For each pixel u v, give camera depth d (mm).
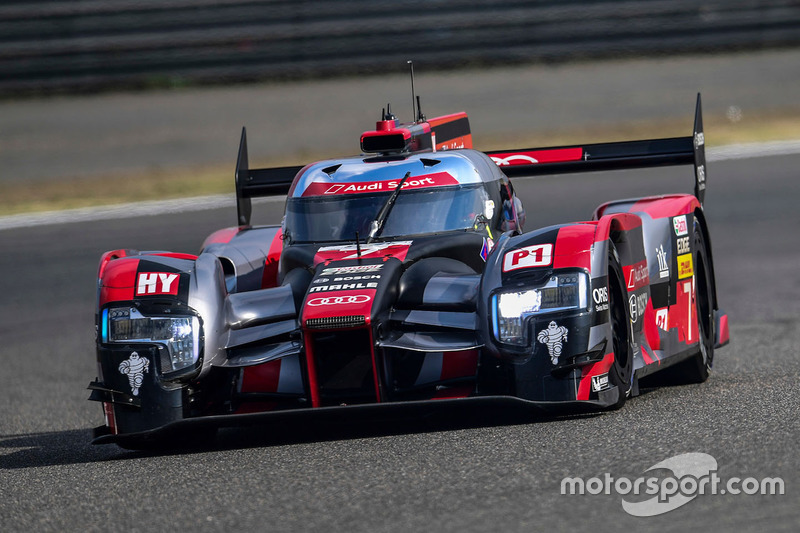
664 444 15125
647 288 20797
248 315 19344
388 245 20750
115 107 100562
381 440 17391
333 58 105875
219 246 24500
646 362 20000
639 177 61125
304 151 78438
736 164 63125
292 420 17000
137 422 18438
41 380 32125
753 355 27359
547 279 17641
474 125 82562
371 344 17672
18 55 105625
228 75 106438
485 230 21703
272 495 14320
